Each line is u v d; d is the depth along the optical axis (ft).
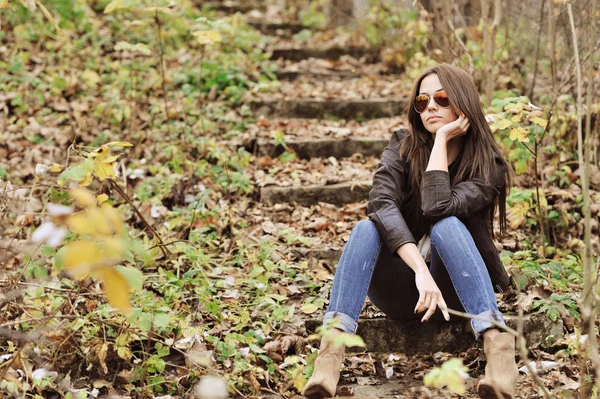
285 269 11.54
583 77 14.38
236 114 17.83
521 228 13.00
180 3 22.02
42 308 9.39
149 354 9.29
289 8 27.76
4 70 18.44
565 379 8.92
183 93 18.11
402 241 8.66
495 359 8.07
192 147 15.76
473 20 19.26
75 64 19.20
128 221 13.24
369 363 9.74
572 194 13.53
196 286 10.73
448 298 9.25
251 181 14.92
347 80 20.65
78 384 9.02
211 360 9.18
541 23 15.93
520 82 17.24
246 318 9.98
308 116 18.10
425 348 10.06
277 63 21.13
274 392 8.91
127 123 16.81
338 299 8.61
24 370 8.71
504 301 10.60
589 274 6.81
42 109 17.08
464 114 9.14
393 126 17.43
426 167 9.37
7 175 14.55
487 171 9.09
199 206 12.77
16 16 20.39
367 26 22.85
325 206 14.16
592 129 14.30
